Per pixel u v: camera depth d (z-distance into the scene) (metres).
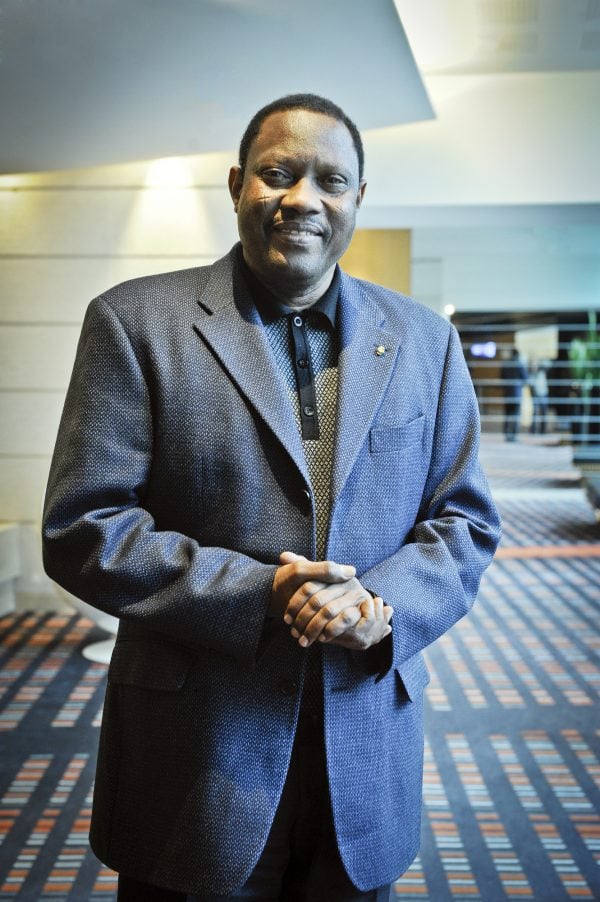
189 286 1.19
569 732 3.46
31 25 2.78
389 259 7.56
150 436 1.12
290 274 1.11
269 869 1.14
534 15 4.63
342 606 0.98
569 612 5.25
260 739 1.09
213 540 1.12
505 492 10.44
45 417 5.44
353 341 1.19
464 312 13.04
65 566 1.09
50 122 3.96
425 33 4.93
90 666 4.30
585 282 11.84
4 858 2.48
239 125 4.30
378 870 1.13
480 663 4.32
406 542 1.22
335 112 1.12
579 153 5.66
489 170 5.71
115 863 1.12
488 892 2.35
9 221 5.36
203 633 1.04
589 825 2.72
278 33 3.18
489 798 2.90
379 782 1.14
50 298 5.39
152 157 4.89
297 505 1.11
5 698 3.83
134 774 1.12
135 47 3.07
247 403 1.12
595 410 13.16
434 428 1.25
